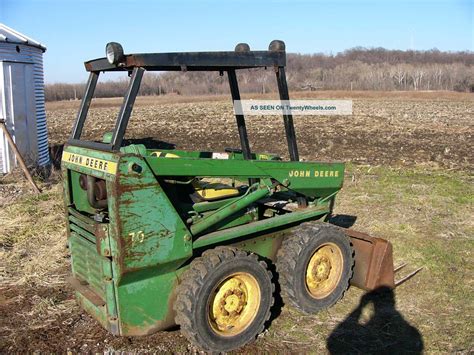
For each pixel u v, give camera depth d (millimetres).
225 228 4602
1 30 10789
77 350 4156
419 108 31062
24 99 11008
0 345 4242
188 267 4023
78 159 4062
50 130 22109
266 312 4238
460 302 4996
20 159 9375
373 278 5004
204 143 17344
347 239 4875
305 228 4676
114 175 3480
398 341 4309
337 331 4461
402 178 10516
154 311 3891
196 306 3775
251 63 4312
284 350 4148
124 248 3551
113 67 3938
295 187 4750
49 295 5211
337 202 8625
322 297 4766
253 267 4070
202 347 3887
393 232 7078
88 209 4355
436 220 7598
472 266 5879
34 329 4504
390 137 17547
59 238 6875
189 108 34094
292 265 4480
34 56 11352
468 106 32844
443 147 15188
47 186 9953
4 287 5418
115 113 32188
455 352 4129
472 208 8219
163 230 3732
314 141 16797
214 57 4047
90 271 4098
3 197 8953
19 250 6430
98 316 4012
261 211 5363
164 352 4078
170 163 3783
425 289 5297
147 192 3619
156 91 57344
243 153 5113
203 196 4555
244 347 4164
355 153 14242
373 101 37750
